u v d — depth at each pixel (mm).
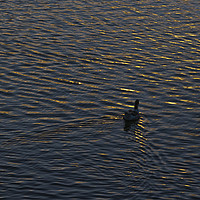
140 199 34500
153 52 64188
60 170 37625
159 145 42406
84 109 48750
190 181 37094
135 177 37250
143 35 69625
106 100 51094
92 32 69875
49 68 58312
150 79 56531
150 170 38281
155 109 49562
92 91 53125
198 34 70500
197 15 77688
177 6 81750
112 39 67812
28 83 54219
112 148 41250
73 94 52188
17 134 42875
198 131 45250
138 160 39750
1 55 61000
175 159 40281
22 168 37625
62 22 73000
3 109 48094
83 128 44531
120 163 38969
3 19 72875
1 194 34562
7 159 38688
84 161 39000
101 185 36000
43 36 67750
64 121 45875
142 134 44156
